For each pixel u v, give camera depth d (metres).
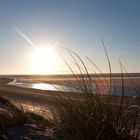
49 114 10.69
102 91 4.08
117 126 3.93
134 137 3.91
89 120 3.93
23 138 5.25
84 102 4.11
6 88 61.03
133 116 3.95
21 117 6.86
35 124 6.54
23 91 51.66
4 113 7.53
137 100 3.96
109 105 3.99
